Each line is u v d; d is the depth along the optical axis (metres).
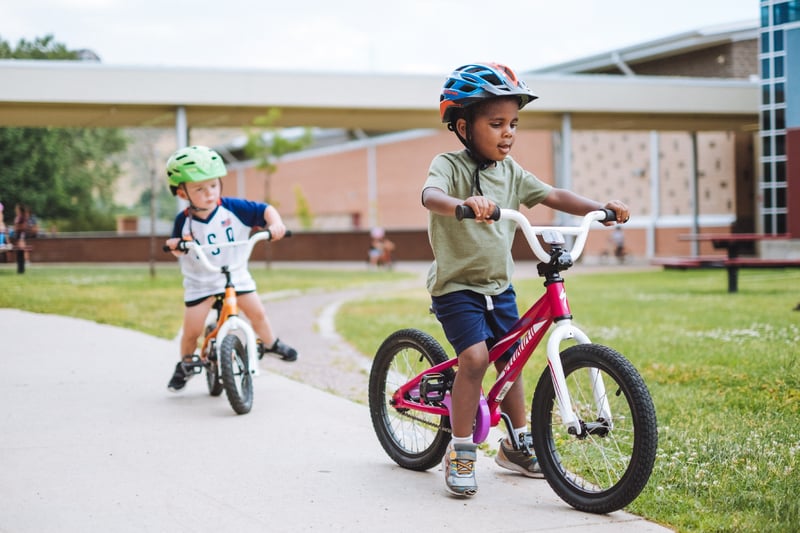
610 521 3.04
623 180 30.55
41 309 9.91
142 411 4.89
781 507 3.00
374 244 27.08
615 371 3.04
